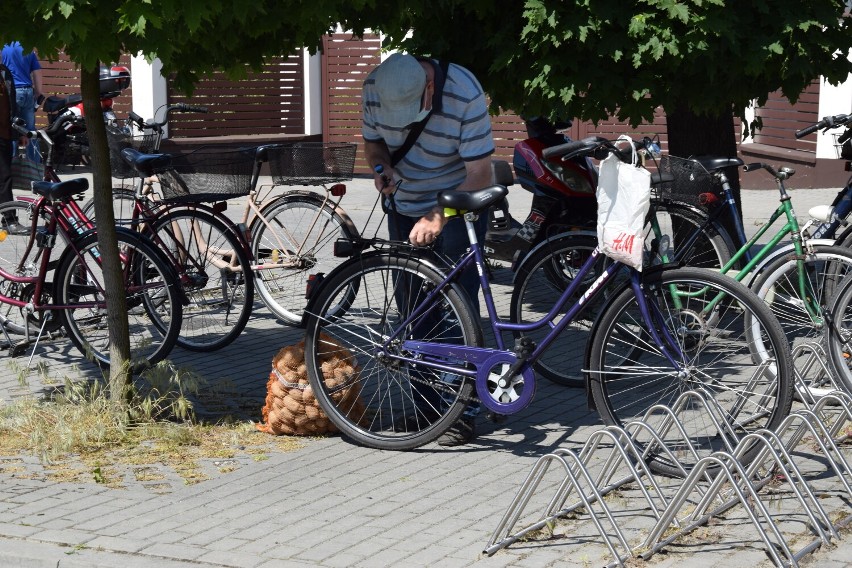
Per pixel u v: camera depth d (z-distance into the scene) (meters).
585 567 4.14
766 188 15.71
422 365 5.60
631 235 5.18
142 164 7.43
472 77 5.54
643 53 6.61
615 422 5.40
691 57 6.58
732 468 4.93
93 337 7.32
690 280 5.20
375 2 5.43
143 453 5.55
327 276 5.70
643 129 16.48
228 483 5.13
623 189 5.20
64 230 7.09
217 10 4.67
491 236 8.91
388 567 4.17
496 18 7.07
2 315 7.60
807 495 4.67
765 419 5.40
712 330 5.36
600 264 5.84
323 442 5.75
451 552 4.30
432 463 5.40
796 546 4.27
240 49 6.17
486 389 5.44
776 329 5.05
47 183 7.01
